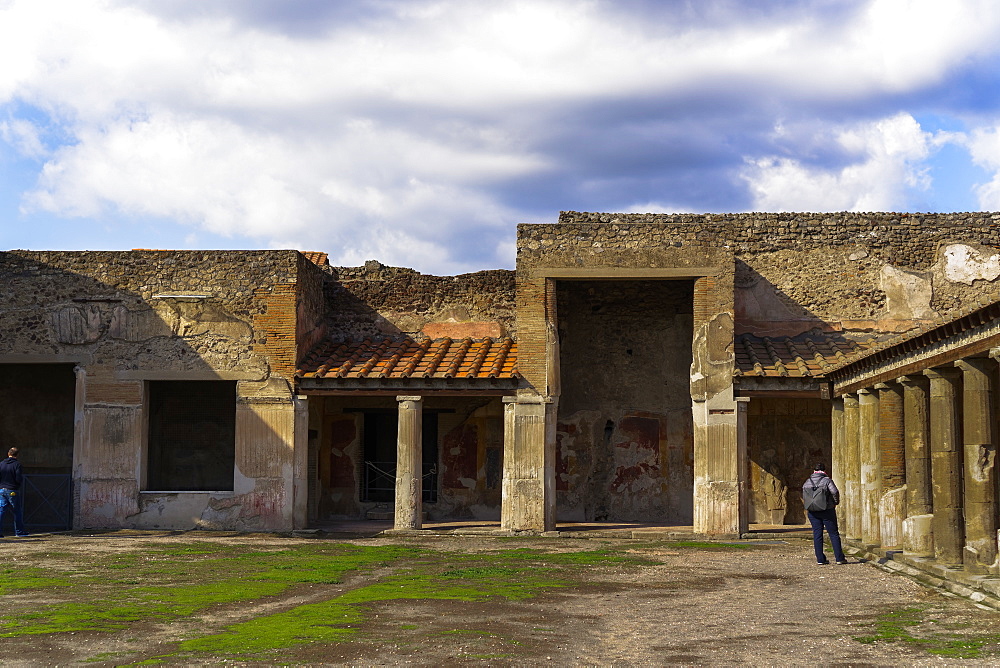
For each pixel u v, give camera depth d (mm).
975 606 11562
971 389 12477
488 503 23125
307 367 21172
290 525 20531
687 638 9906
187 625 10664
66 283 21328
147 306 21188
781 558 16844
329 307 23438
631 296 23141
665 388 22844
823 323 21688
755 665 8688
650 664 8734
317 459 23328
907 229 21859
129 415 21031
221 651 9219
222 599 12414
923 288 21656
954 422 13641
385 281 23484
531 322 20531
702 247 20453
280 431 20734
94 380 21125
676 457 22672
